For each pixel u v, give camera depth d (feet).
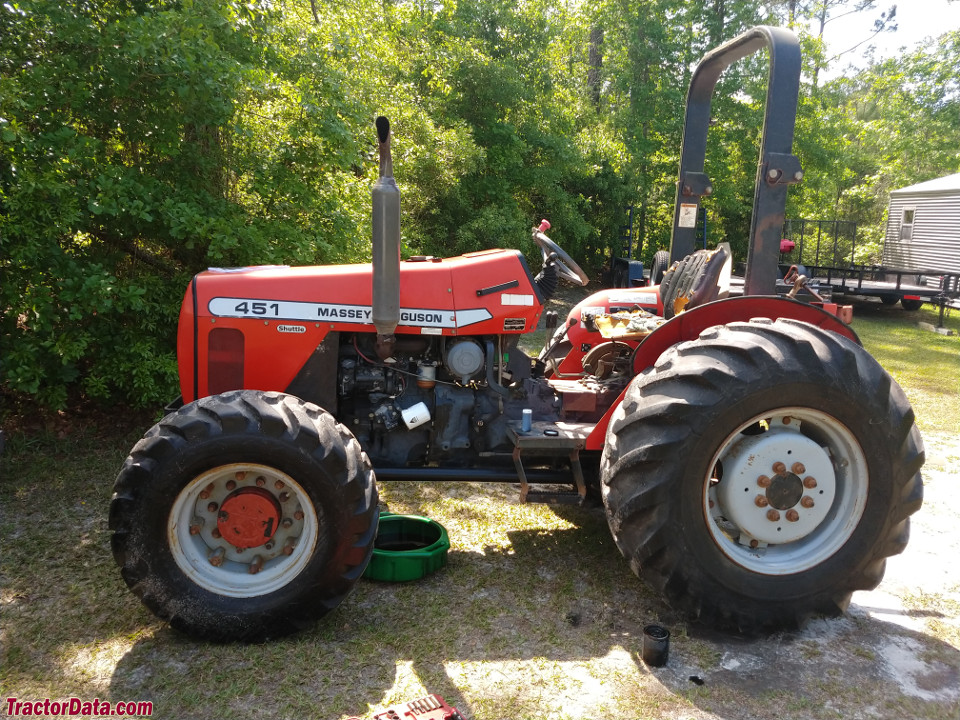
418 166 31.53
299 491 7.99
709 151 55.72
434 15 42.57
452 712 6.67
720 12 56.08
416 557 9.61
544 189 41.27
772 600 8.51
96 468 13.12
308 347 9.68
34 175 12.82
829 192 67.15
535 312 10.07
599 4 54.80
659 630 8.05
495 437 10.44
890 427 8.41
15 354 13.16
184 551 8.07
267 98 17.04
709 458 8.09
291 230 16.33
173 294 14.99
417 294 9.77
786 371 8.07
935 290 37.63
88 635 8.18
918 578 10.42
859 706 7.38
